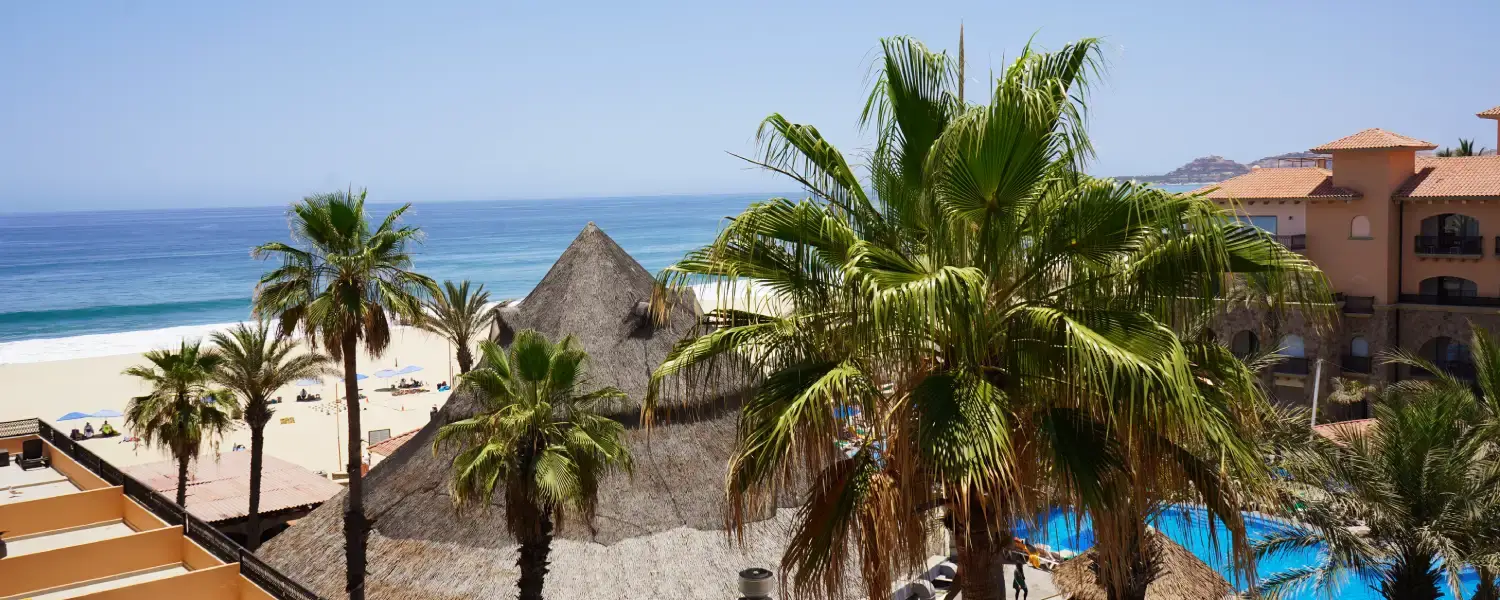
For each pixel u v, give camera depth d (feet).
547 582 75.31
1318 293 32.78
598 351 89.86
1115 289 33.19
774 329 35.42
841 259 34.78
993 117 30.81
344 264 76.89
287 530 90.94
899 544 32.17
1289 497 51.75
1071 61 33.91
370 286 78.28
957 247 34.12
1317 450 54.75
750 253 33.94
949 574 79.82
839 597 33.50
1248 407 34.65
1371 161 137.90
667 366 35.96
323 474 149.18
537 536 62.49
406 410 212.43
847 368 32.40
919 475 32.94
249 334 113.50
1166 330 29.86
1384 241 137.39
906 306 29.01
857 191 36.22
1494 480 54.70
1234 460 31.76
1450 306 134.51
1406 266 138.51
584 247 100.01
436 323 161.17
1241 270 32.99
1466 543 52.11
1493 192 130.00
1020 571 76.95
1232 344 142.20
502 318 99.40
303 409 209.97
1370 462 54.03
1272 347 61.41
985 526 34.35
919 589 74.79
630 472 67.26
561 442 62.90
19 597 59.47
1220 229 30.60
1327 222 141.49
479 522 81.00
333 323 75.66
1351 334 139.85
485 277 549.54
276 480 127.03
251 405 111.55
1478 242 133.18
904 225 36.06
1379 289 138.00
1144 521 34.27
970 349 32.83
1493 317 131.34
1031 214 33.50
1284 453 52.95
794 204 34.76
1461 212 133.80
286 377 112.68
